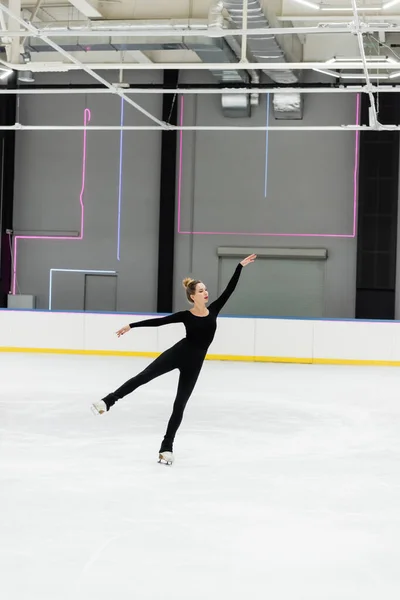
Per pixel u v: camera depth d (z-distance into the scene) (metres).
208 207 17.45
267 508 4.41
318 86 16.70
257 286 17.36
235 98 16.69
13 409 7.88
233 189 17.38
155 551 3.62
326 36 15.37
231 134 17.33
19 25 10.60
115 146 17.80
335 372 12.04
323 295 17.11
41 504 4.40
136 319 13.78
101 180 17.88
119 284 17.84
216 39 12.90
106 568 3.38
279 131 17.19
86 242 17.92
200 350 5.45
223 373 11.59
